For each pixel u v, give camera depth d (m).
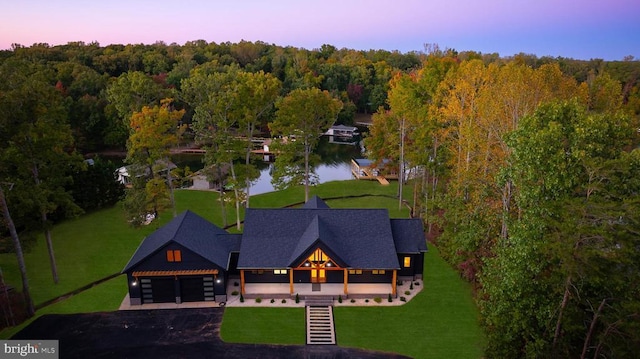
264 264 42.50
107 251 52.47
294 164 64.44
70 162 43.72
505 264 30.30
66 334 37.16
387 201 70.69
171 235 41.75
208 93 63.66
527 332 29.73
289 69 152.38
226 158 56.25
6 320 38.16
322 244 41.28
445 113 51.94
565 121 29.78
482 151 46.84
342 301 42.25
